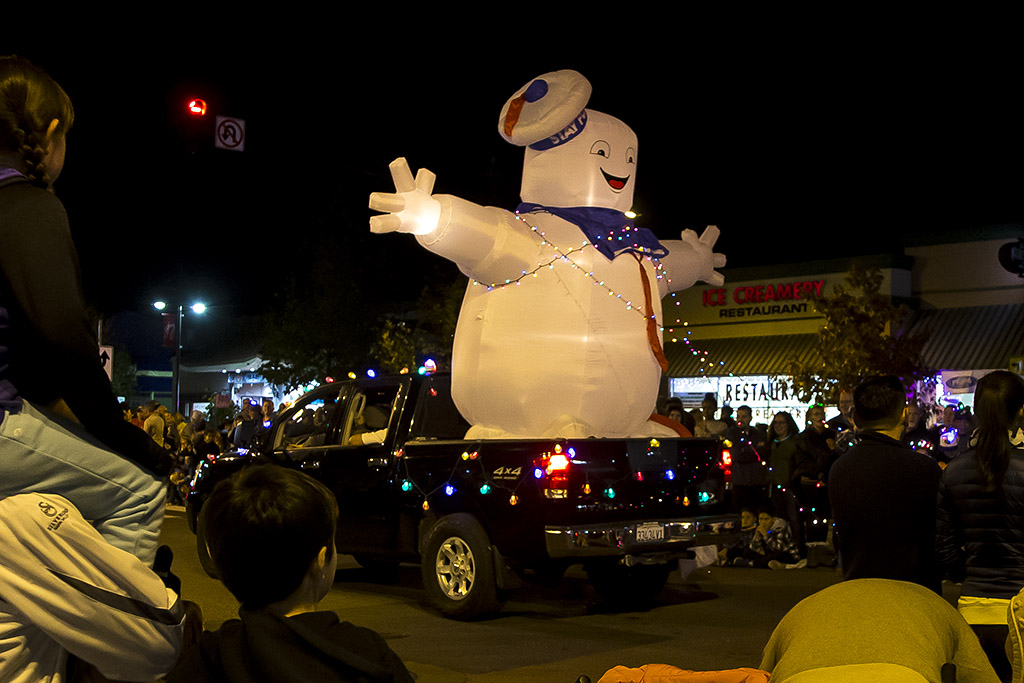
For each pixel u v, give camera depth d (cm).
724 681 315
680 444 826
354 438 909
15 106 229
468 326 820
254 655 186
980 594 381
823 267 2394
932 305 2311
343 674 189
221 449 1780
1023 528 375
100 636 219
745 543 1154
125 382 3947
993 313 2184
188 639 252
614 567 893
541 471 735
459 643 714
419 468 838
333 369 3195
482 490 779
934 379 2047
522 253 779
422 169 750
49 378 226
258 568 193
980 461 381
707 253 943
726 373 2439
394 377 911
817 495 1120
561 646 705
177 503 1892
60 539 212
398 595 934
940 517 396
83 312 217
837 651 241
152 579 226
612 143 845
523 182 864
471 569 787
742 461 1208
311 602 203
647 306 820
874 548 404
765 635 744
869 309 1994
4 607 215
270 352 3288
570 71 828
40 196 224
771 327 2480
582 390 779
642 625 784
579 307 783
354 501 899
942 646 252
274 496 195
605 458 761
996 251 2212
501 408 796
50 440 217
